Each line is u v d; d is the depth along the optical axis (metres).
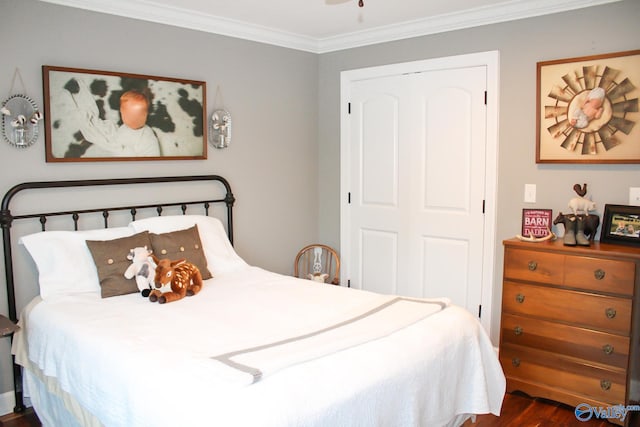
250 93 3.82
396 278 3.98
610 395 2.70
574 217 2.90
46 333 2.36
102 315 2.38
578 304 2.77
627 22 2.84
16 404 2.77
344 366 1.81
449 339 2.20
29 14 2.73
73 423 2.22
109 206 3.10
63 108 2.86
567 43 3.04
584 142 3.00
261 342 2.00
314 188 4.39
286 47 4.04
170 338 2.07
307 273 4.42
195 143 3.49
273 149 4.03
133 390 1.74
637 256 2.56
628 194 2.89
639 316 2.61
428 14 3.40
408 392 1.91
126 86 3.11
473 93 3.45
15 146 2.71
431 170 3.70
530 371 2.98
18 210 2.75
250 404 1.53
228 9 3.30
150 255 2.78
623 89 2.85
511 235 3.35
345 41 4.04
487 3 3.16
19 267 2.76
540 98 3.14
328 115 4.29
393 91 3.86
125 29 3.11
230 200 3.68
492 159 3.39
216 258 3.28
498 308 3.45
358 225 4.18
